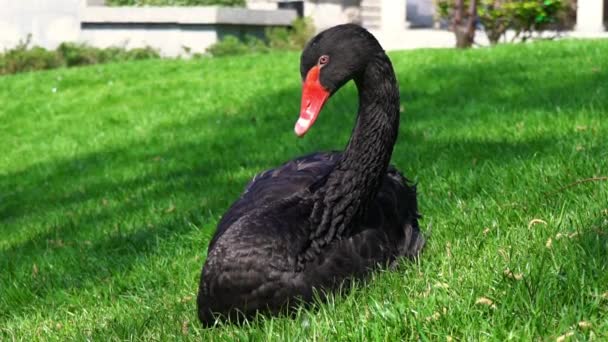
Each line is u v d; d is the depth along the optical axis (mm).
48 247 6797
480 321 2961
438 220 5230
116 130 11898
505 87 10305
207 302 3682
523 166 6129
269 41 22328
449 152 7418
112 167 9953
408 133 8602
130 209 7652
